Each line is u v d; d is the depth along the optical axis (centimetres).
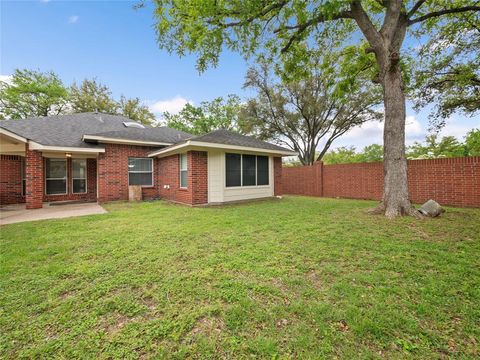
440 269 288
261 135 2102
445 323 189
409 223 526
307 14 597
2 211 775
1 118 2077
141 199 1077
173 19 593
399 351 162
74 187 1105
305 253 350
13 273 289
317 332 182
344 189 1209
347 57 877
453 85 945
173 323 195
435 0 752
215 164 936
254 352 164
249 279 270
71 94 2325
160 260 328
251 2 542
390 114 628
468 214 629
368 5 770
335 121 1917
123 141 1025
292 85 1797
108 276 282
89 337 179
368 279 264
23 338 178
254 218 616
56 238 436
